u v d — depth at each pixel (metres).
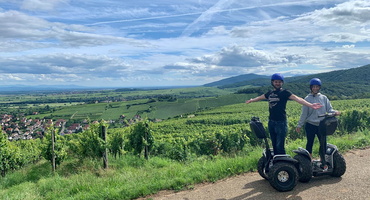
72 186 6.15
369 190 4.50
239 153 10.13
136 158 8.79
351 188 4.66
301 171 5.03
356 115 12.55
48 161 9.35
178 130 40.09
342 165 5.18
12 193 6.36
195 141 10.77
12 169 9.66
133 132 9.30
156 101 138.75
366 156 6.69
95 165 8.16
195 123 49.75
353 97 93.81
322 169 5.25
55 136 8.88
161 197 5.01
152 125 9.46
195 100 135.75
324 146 5.29
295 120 13.51
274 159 4.88
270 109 5.17
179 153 10.03
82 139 8.49
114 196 5.10
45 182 6.84
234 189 5.05
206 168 6.21
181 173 6.09
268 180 5.02
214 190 5.10
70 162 8.98
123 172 7.10
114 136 9.28
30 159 11.05
